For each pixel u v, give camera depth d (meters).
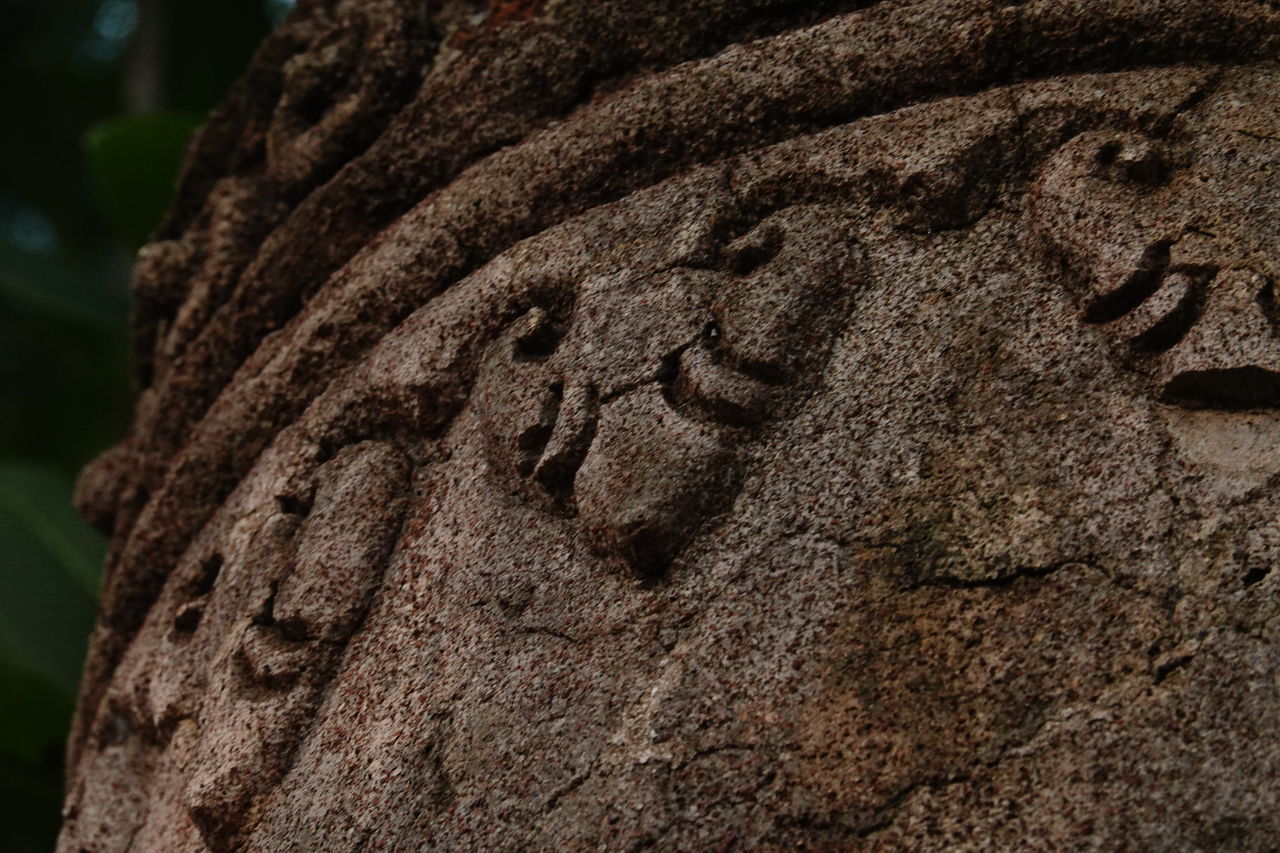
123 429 1.61
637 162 0.73
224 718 0.71
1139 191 0.66
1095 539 0.62
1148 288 0.65
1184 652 0.60
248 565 0.74
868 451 0.65
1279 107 0.66
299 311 0.81
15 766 1.24
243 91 0.87
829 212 0.69
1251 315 0.63
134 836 0.77
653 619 0.65
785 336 0.67
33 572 1.24
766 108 0.72
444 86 0.78
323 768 0.68
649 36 0.75
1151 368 0.64
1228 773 0.59
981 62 0.70
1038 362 0.65
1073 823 0.59
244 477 0.80
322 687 0.70
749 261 0.69
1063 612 0.61
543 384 0.69
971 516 0.63
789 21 0.74
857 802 0.61
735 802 0.61
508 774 0.64
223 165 0.88
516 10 0.79
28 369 2.06
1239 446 0.62
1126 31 0.69
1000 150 0.68
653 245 0.70
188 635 0.77
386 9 0.82
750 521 0.65
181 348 0.86
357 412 0.75
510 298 0.72
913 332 0.66
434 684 0.67
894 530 0.64
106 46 2.31
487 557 0.68
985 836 0.60
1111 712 0.60
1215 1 0.68
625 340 0.69
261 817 0.69
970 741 0.61
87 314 1.59
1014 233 0.67
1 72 2.23
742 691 0.63
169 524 0.82
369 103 0.81
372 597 0.71
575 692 0.65
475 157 0.77
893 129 0.69
